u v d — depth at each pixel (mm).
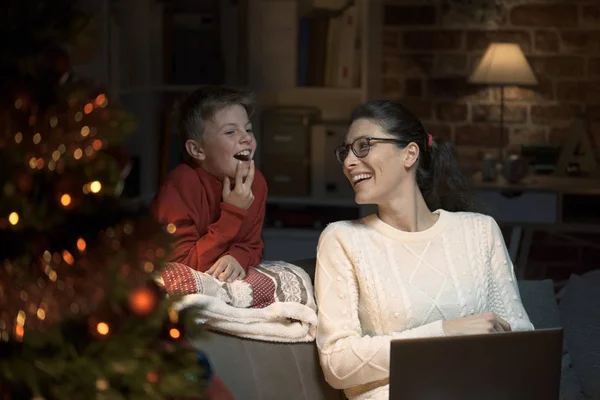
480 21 5766
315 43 5598
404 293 2525
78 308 1646
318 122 5691
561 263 5758
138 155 5543
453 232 2650
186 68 5559
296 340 2539
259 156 5633
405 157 2602
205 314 2369
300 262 2836
